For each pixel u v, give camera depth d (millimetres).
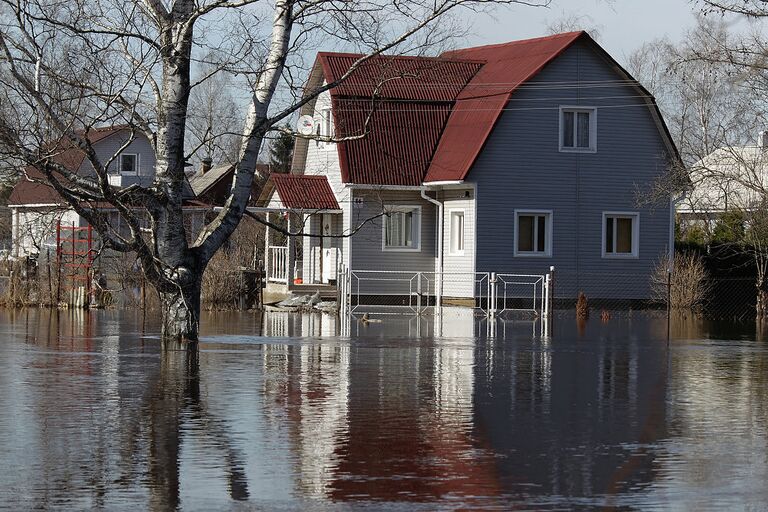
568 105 50875
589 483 14289
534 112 50531
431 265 52531
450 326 40156
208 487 13945
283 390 22156
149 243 32188
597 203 51469
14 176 28953
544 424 18609
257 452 16000
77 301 47406
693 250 52688
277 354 28953
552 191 50844
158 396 21125
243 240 60094
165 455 15734
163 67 29703
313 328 38312
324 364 26781
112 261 51281
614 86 51438
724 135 68500
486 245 49906
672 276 48500
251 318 43469
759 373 25984
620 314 48469
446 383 23625
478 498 13484
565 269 51094
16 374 24219
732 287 48500
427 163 51656
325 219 54406
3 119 26781
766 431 18062
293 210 47906
